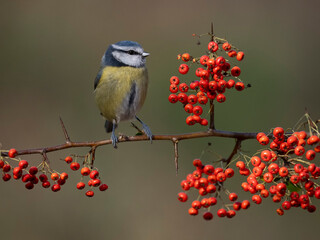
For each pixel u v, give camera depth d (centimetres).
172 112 1241
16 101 1318
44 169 539
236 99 1218
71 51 1432
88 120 1273
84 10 1563
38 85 1357
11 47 1433
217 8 1559
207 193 534
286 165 514
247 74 1311
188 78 1341
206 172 523
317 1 1545
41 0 1570
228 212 533
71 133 1244
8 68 1387
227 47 512
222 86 516
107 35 1507
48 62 1418
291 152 517
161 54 1448
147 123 1215
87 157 554
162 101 1279
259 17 1506
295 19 1499
